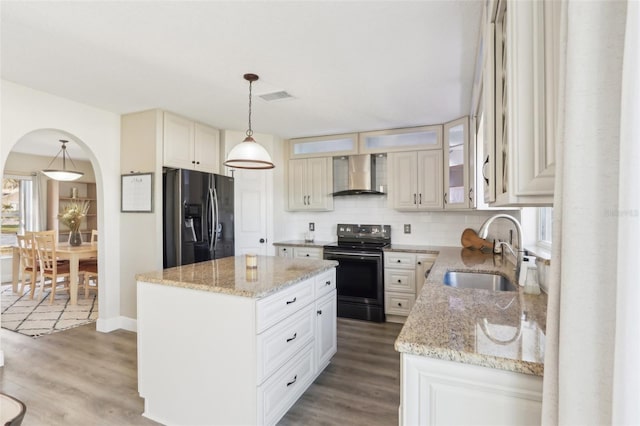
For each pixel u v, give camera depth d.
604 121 0.54
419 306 1.41
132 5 1.74
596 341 0.55
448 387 1.00
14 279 5.05
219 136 4.23
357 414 2.10
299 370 2.20
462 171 3.67
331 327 2.74
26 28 1.96
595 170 0.54
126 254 3.54
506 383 0.93
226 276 2.15
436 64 2.43
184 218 3.39
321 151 4.63
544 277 1.67
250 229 4.38
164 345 2.02
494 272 2.26
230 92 2.96
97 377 2.54
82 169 6.88
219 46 2.17
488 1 1.51
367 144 4.38
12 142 2.74
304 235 4.95
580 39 0.55
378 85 2.82
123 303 3.57
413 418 1.04
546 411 0.65
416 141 4.14
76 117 3.19
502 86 1.15
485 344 1.01
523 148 0.86
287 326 2.05
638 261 0.46
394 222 4.50
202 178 3.62
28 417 2.05
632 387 0.46
